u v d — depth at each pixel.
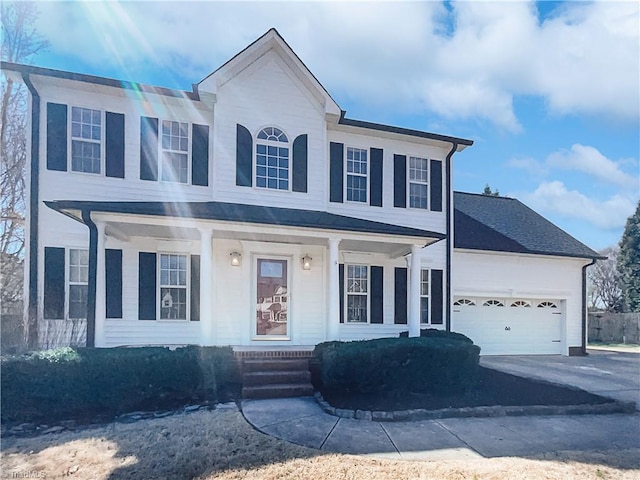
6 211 17.62
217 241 11.16
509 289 15.61
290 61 11.73
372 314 12.64
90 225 8.87
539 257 16.06
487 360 13.95
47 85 10.31
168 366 7.52
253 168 11.37
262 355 9.13
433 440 5.89
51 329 9.67
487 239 15.83
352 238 10.46
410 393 8.12
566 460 5.26
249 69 11.52
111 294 10.46
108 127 10.65
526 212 19.47
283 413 7.01
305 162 11.84
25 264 9.97
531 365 12.95
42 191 10.12
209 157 11.28
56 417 6.85
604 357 15.79
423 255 13.51
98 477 4.65
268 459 5.04
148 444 5.59
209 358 8.09
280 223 9.65
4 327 9.68
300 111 11.91
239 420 6.57
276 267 11.59
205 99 11.00
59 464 5.02
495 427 6.59
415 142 13.52
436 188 13.70
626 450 5.70
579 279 16.64
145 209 9.00
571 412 7.51
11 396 6.67
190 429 6.15
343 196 12.52
